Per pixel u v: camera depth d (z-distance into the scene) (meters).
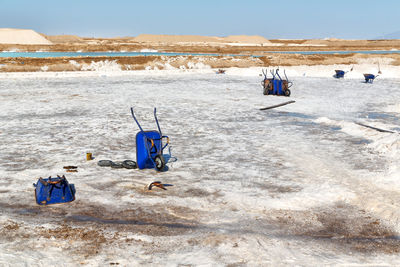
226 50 118.62
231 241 5.46
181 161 9.82
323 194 7.46
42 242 5.36
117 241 5.46
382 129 14.06
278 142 12.10
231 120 16.02
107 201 7.06
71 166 9.06
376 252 5.27
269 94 25.12
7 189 7.60
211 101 21.77
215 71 46.44
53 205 6.85
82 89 26.55
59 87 27.66
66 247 5.24
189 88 28.23
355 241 5.61
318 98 24.02
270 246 5.34
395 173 8.50
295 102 22.02
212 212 6.60
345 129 14.16
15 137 12.31
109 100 21.39
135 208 6.75
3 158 9.82
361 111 19.19
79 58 52.22
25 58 50.78
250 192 7.57
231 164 9.58
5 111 17.50
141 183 8.08
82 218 6.29
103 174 8.66
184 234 5.71
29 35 143.38
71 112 17.38
